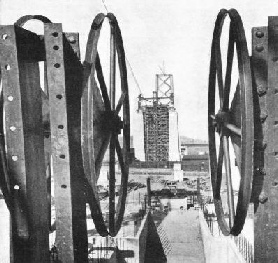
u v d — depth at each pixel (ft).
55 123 11.37
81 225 12.30
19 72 11.11
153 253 57.62
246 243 30.66
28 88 11.75
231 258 34.19
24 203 11.14
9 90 11.05
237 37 12.09
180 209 71.20
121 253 39.34
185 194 74.49
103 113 15.85
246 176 11.66
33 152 11.87
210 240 44.37
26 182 11.14
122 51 17.57
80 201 12.49
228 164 14.89
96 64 15.29
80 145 12.87
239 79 11.98
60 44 11.25
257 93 12.10
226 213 43.14
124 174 18.31
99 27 12.98
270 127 11.87
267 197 11.97
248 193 11.78
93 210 12.97
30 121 11.75
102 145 15.51
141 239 43.96
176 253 57.21
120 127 16.70
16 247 11.34
